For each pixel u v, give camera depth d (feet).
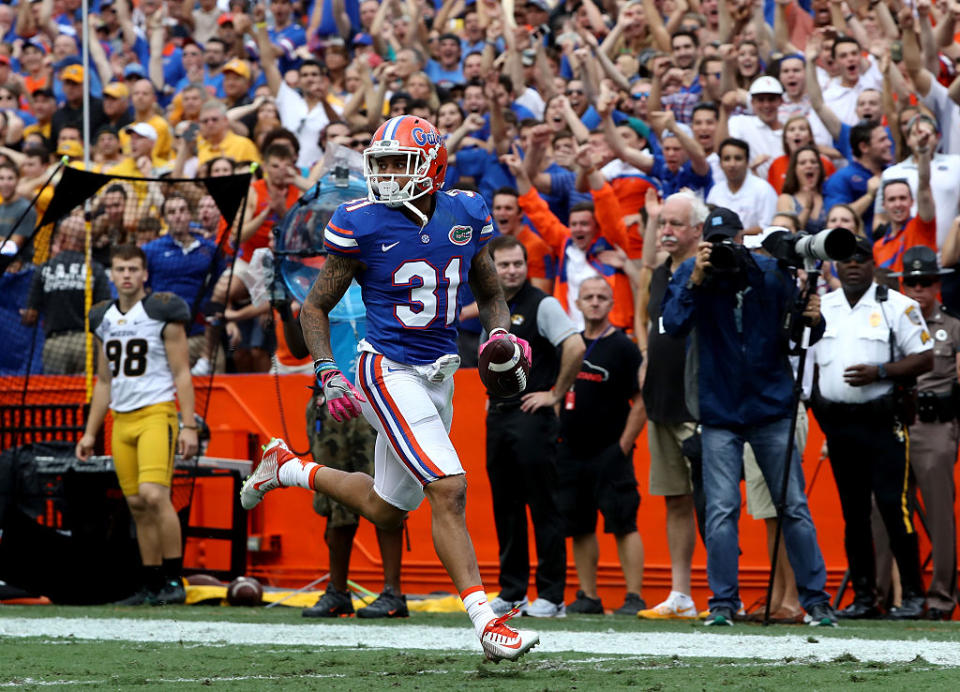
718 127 125.59
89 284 109.60
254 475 58.80
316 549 113.70
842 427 86.48
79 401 116.78
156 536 97.86
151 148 151.43
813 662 53.83
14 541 97.76
